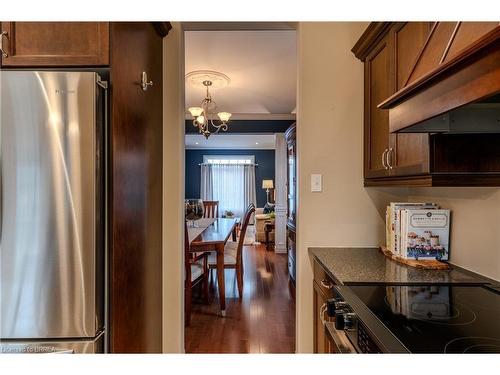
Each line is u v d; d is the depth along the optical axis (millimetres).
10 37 1257
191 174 10141
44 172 1139
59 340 1164
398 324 891
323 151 1982
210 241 2871
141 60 1607
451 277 1315
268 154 10172
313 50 1982
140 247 1585
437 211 1544
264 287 3689
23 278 1141
